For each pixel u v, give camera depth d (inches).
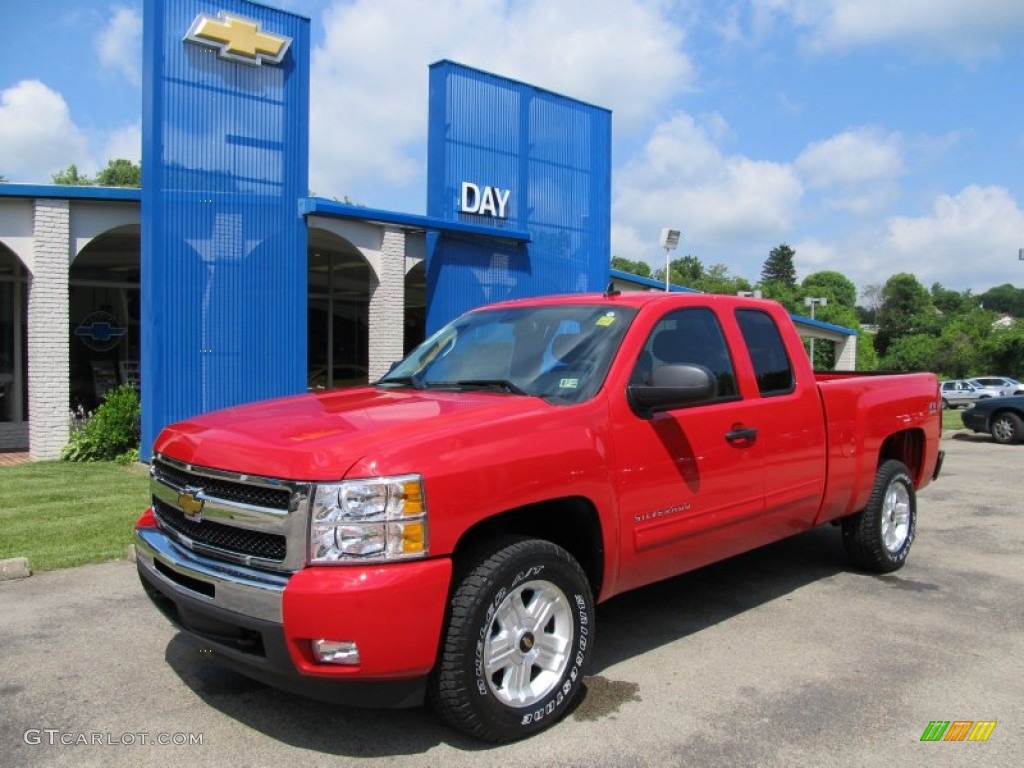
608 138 674.2
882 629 199.8
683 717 150.9
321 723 147.5
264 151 467.5
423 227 545.3
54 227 471.8
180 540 147.6
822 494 217.6
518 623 142.3
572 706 155.5
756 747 139.7
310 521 126.3
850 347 1327.5
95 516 311.0
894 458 265.4
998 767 134.2
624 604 219.1
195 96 442.9
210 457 141.6
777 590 232.4
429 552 128.0
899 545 253.6
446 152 571.2
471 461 134.7
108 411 475.5
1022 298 6333.7
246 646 132.4
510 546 140.9
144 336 444.5
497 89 599.8
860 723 148.9
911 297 3671.3
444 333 210.5
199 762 133.4
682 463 173.2
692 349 186.1
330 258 737.6
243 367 463.5
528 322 192.9
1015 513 351.6
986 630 199.3
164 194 434.6
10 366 605.6
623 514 160.6
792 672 172.6
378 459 127.7
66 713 150.6
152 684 163.3
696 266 4340.6
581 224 656.4
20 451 548.7
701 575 248.4
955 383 1604.3
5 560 233.5
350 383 837.2
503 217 605.6
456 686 132.0
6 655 177.3
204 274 449.4
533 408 153.2
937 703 157.5
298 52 476.7
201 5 441.7
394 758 135.4
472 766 133.0
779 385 206.4
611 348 170.1
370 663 123.6
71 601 213.6
